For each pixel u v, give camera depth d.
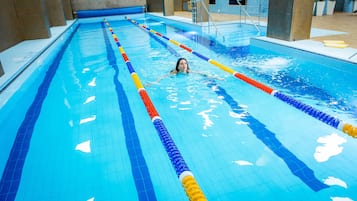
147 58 5.45
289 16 5.17
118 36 8.50
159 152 2.29
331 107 2.93
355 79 3.64
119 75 4.49
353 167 1.97
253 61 4.79
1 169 2.15
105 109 3.20
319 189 1.77
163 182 1.92
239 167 2.03
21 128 2.82
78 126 2.81
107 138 2.55
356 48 4.38
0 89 3.64
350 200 1.66
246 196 1.74
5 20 6.36
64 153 2.34
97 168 2.11
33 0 7.11
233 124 2.70
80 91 3.84
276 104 3.12
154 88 3.76
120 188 1.88
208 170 2.01
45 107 3.35
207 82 3.89
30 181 2.00
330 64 4.04
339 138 2.35
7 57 5.36
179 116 2.93
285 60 4.75
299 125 2.62
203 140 2.44
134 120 2.90
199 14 9.30
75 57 5.91
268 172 1.96
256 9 10.99
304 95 3.25
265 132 2.52
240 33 7.85
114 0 15.81
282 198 1.71
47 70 4.99
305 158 2.10
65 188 1.90
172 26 10.27
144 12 16.55
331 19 8.29
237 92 3.51
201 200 1.34
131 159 2.21
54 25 10.92
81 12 15.00
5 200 1.80
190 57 5.32
